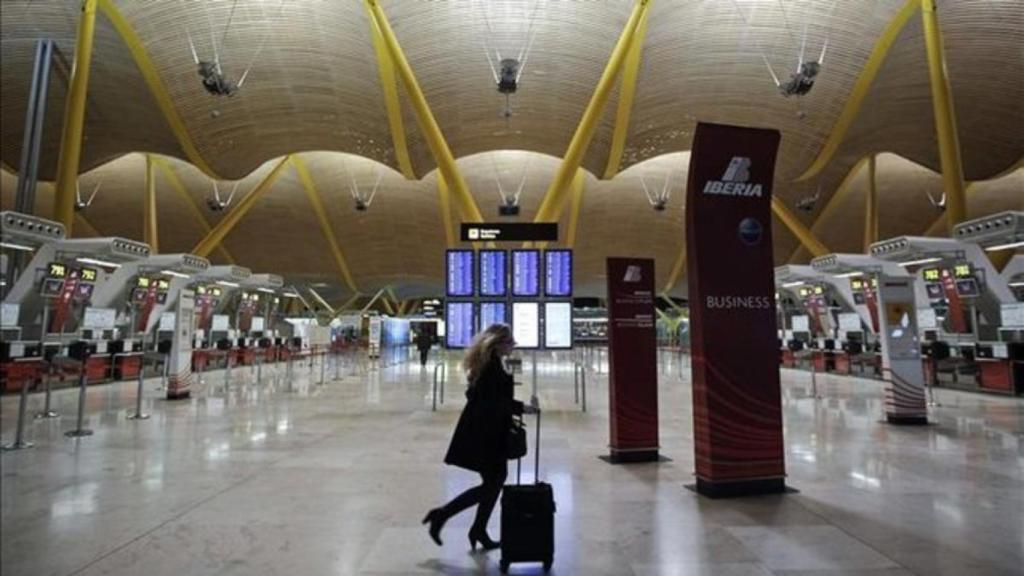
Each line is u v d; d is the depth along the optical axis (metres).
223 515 4.70
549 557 3.58
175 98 23.22
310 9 21.47
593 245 47.53
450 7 21.75
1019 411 11.45
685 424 9.96
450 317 10.88
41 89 20.22
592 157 28.16
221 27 21.48
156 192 39.91
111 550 3.90
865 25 21.16
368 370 24.91
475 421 3.97
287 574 3.52
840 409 11.88
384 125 26.19
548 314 10.94
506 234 10.79
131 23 20.83
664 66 23.28
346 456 7.12
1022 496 5.30
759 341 5.57
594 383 18.08
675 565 3.67
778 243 43.75
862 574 3.52
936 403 12.51
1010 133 25.41
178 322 13.16
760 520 4.60
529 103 24.80
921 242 16.12
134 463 6.65
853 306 22.67
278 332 33.72
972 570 3.57
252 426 9.45
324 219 44.03
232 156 27.03
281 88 24.06
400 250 47.81
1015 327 15.50
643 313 7.22
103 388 15.44
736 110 24.78
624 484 5.81
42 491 5.43
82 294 15.75
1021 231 13.99
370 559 3.79
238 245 45.09
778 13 21.27
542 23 22.11
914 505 5.01
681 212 43.62
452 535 4.27
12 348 12.27
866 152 27.97
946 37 21.45
